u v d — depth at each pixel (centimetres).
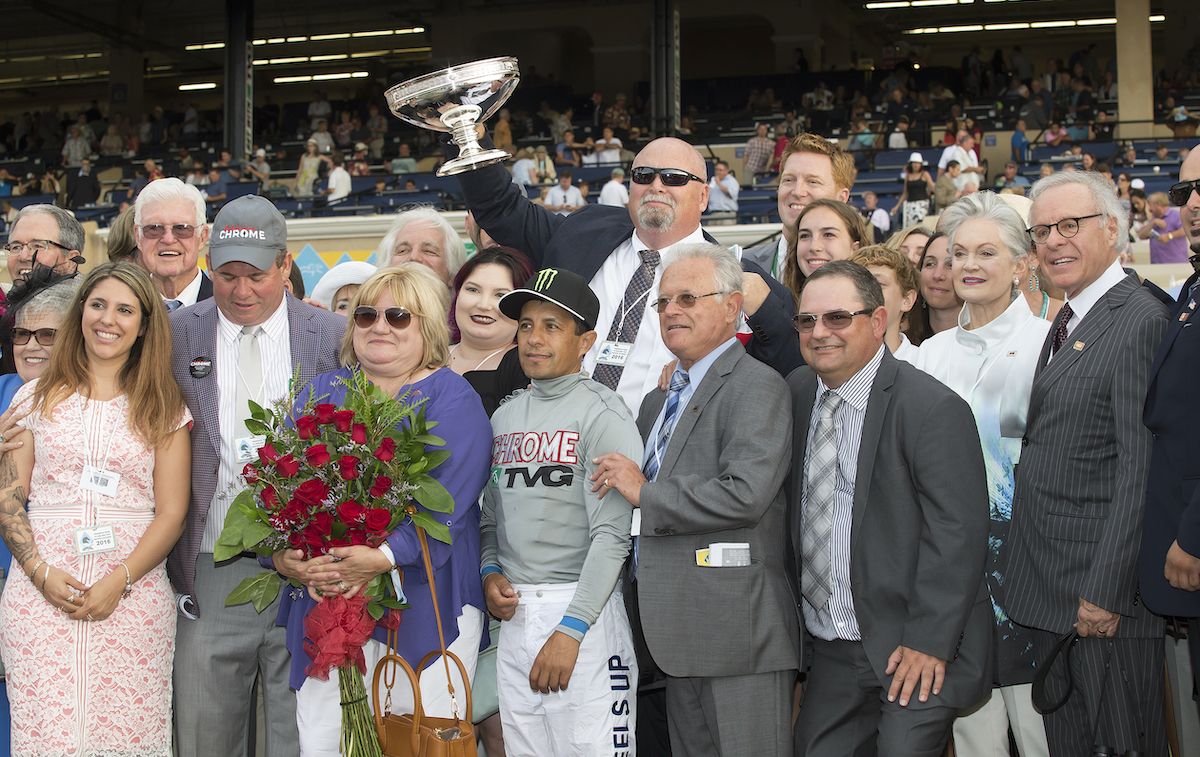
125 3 2262
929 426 245
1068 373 260
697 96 2205
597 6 2273
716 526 244
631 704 257
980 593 250
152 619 268
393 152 1819
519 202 345
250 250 275
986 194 317
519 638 254
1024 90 1828
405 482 244
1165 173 1291
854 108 1880
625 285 325
